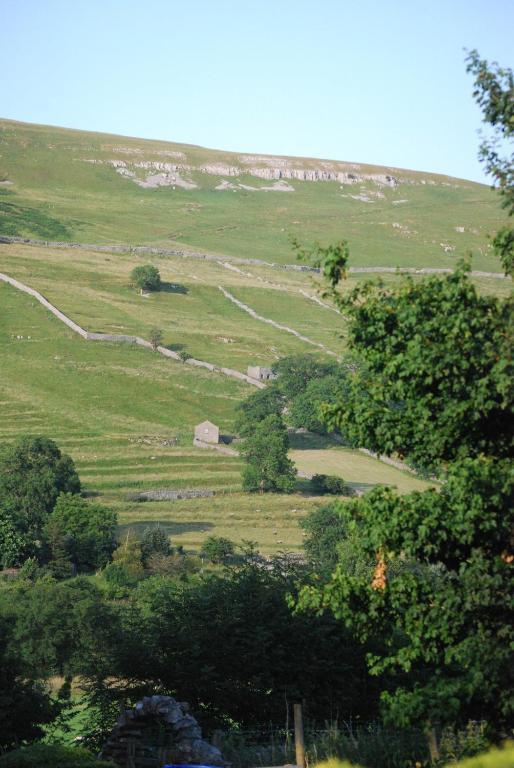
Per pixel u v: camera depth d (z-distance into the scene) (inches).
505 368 1449.3
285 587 2596.0
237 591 2561.5
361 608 1627.7
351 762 1905.8
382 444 1627.7
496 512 1481.3
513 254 1594.5
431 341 1544.0
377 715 2456.9
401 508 1529.3
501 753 1518.2
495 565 1473.9
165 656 2468.0
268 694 2402.8
